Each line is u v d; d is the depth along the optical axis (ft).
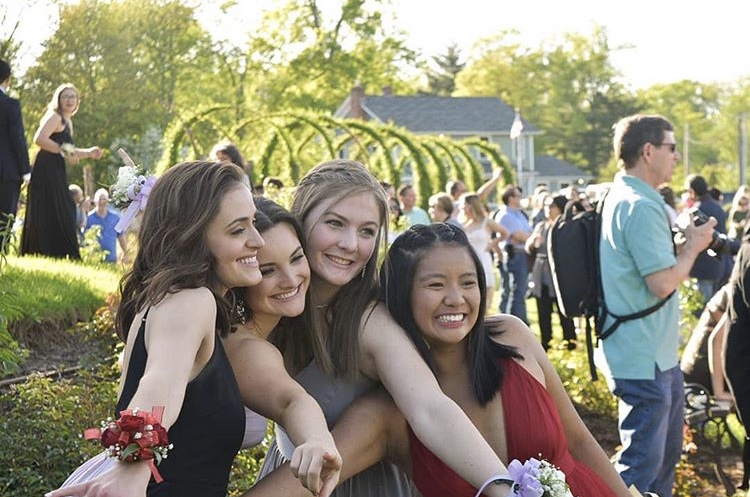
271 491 10.72
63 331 26.37
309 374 11.67
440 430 10.51
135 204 12.43
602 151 295.07
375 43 188.75
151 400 8.80
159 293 9.54
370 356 11.34
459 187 55.16
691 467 25.52
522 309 48.06
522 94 299.99
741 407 18.92
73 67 113.70
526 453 11.64
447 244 11.39
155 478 8.66
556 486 10.18
